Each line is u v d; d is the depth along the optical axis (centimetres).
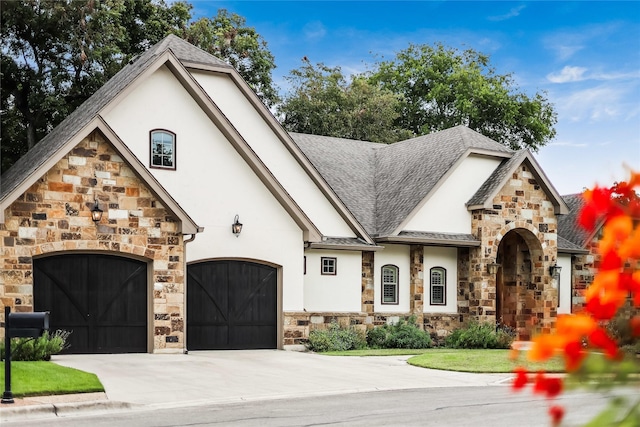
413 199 2716
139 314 1958
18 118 3362
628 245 215
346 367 1852
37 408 1160
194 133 2200
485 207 2722
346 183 2928
